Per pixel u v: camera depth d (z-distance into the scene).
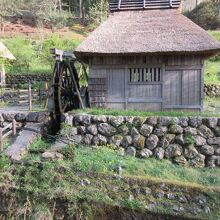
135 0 9.60
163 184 5.82
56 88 9.22
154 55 8.23
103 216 5.71
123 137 7.46
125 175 6.14
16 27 31.81
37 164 6.55
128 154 7.36
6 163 6.73
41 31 28.28
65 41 24.56
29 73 18.28
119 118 7.54
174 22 8.59
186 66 8.30
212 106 11.65
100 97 8.87
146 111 8.43
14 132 8.34
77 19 35.22
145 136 7.34
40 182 6.29
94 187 6.01
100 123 7.67
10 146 7.47
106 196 5.82
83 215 5.76
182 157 7.05
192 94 8.33
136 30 8.56
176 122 7.19
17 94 13.30
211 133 7.03
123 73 8.70
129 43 8.15
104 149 7.38
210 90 14.89
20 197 6.21
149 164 6.83
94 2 34.28
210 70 17.36
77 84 10.34
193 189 5.68
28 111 9.26
